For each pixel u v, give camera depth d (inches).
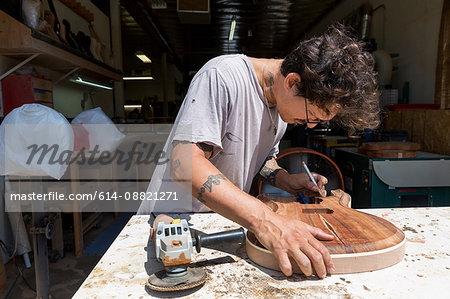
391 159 77.4
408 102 131.4
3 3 82.4
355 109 27.2
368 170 80.7
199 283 22.2
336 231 27.3
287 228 24.4
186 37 329.1
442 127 84.6
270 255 25.3
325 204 35.3
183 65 459.2
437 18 114.3
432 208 41.1
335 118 30.2
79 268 91.1
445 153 83.7
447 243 30.0
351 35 29.6
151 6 212.1
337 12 222.8
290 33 310.8
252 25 279.7
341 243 25.0
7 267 90.6
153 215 36.9
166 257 22.3
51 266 92.5
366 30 154.9
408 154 77.3
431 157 77.9
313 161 61.3
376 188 79.0
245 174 38.8
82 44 131.7
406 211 39.8
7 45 82.3
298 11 237.1
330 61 25.7
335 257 24.0
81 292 22.4
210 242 25.2
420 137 93.7
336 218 30.5
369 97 27.6
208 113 29.0
